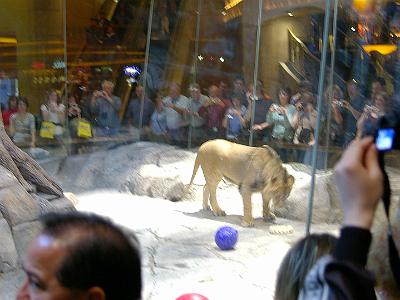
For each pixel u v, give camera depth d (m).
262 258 5.28
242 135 8.65
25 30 10.48
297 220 6.74
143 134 9.98
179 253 5.41
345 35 6.32
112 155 9.30
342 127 6.13
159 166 8.73
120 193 8.33
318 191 5.75
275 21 8.20
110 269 1.24
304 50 7.79
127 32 10.37
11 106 9.34
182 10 9.74
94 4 10.64
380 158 1.21
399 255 1.39
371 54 6.06
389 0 6.06
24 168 5.66
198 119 9.34
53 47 10.50
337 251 1.19
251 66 8.73
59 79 10.40
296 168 7.40
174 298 4.23
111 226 1.31
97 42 10.52
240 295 4.32
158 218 6.87
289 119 7.77
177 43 9.80
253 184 6.56
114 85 10.24
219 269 4.94
